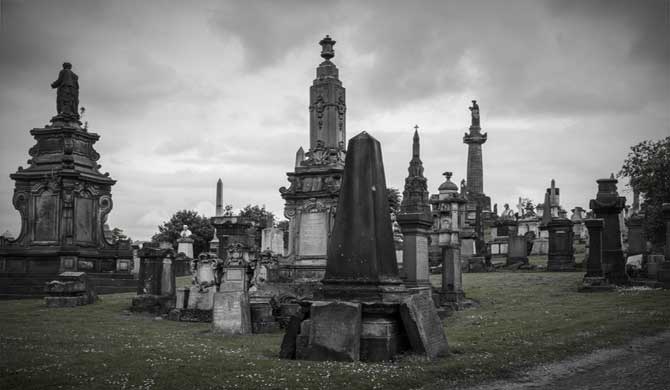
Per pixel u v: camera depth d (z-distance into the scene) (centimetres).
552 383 1177
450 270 2825
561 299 2816
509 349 1485
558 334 1750
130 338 1775
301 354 1372
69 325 2180
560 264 4269
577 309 2405
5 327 2083
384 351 1309
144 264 2869
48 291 2967
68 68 4631
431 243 5047
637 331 1802
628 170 4656
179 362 1281
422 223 2711
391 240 1465
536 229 7212
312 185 3162
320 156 3189
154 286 2850
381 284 1389
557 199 8350
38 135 4497
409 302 1354
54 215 4238
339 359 1310
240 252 2161
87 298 3084
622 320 2006
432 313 1438
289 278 3059
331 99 3228
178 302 2522
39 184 4269
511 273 4225
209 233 8512
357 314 1318
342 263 1423
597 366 1336
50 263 4109
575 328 1862
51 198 4256
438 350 1380
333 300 1385
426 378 1157
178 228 8488
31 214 4269
